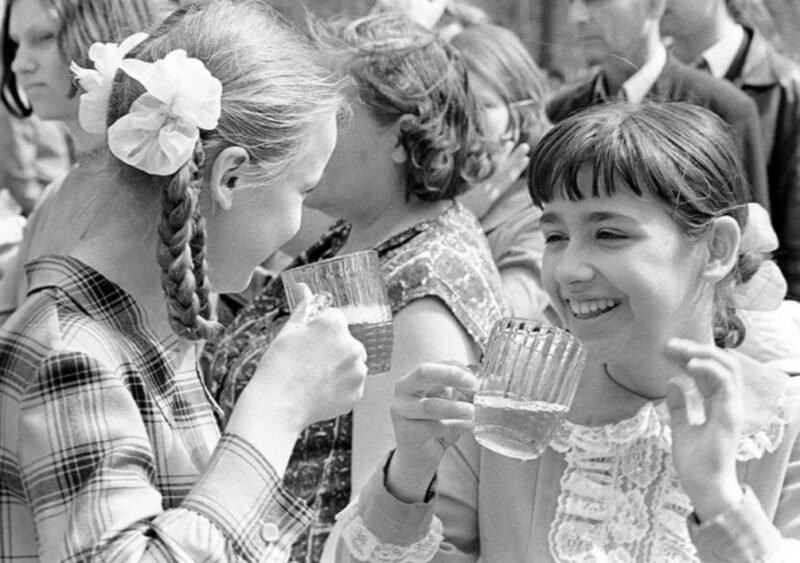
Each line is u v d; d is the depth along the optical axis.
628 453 2.97
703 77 5.84
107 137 2.63
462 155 4.09
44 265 2.66
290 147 2.69
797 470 2.99
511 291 5.20
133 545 2.38
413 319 3.79
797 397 3.00
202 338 2.59
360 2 5.64
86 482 2.44
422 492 3.00
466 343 3.84
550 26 6.40
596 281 2.91
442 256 3.90
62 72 4.74
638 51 5.88
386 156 4.00
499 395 2.76
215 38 2.71
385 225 4.07
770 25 6.17
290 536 2.52
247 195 2.67
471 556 3.15
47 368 2.48
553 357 2.74
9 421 2.52
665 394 3.00
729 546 2.66
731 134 3.12
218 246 2.69
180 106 2.53
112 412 2.50
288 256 5.19
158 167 2.54
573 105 6.04
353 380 2.68
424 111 3.96
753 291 3.48
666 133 2.94
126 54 2.72
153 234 2.65
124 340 2.62
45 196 5.12
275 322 4.15
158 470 2.60
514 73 5.42
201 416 2.75
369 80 3.93
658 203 2.91
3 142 6.60
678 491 2.93
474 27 5.55
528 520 3.03
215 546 2.42
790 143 5.88
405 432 2.93
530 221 5.36
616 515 2.93
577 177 2.90
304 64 2.77
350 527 3.04
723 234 2.99
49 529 2.43
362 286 3.05
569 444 3.01
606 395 3.05
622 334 2.95
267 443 2.55
